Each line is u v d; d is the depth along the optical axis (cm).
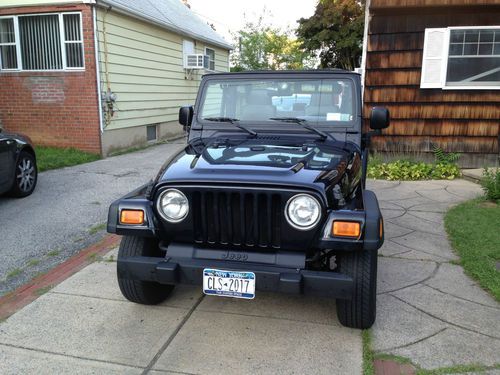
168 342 317
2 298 381
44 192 730
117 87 1130
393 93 889
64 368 289
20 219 592
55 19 1030
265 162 319
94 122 1059
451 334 323
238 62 3297
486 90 857
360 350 306
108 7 1051
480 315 349
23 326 336
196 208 303
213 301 377
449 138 887
